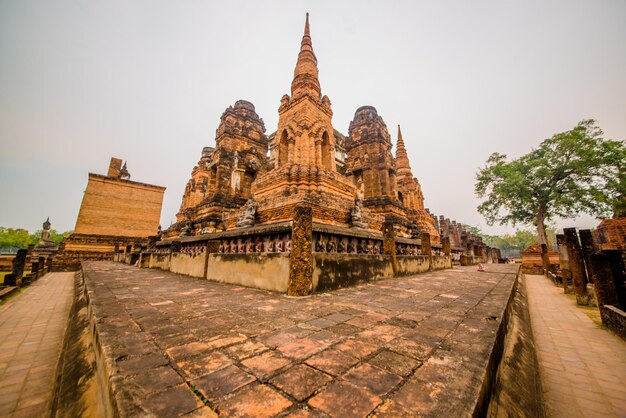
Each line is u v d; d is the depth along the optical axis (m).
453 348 2.52
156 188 31.84
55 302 9.73
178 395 1.70
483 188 34.75
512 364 3.29
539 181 29.72
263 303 4.71
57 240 60.28
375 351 2.46
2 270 23.22
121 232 29.00
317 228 7.38
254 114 22.66
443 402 1.60
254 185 14.12
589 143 26.53
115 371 2.01
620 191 26.16
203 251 11.16
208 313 3.95
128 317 3.69
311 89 14.11
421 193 27.72
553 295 11.30
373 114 22.86
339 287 6.60
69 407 2.39
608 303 6.55
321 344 2.65
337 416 1.48
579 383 3.97
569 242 9.57
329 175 12.77
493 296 5.43
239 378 1.93
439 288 6.62
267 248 7.63
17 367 4.39
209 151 27.75
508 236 74.62
